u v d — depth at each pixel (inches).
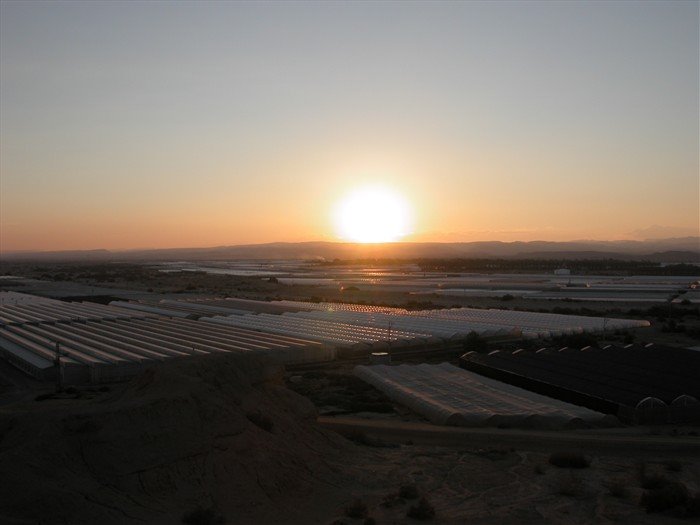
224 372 1177.4
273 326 3051.2
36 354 2251.5
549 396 1738.4
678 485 970.1
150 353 2170.3
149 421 915.4
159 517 773.3
